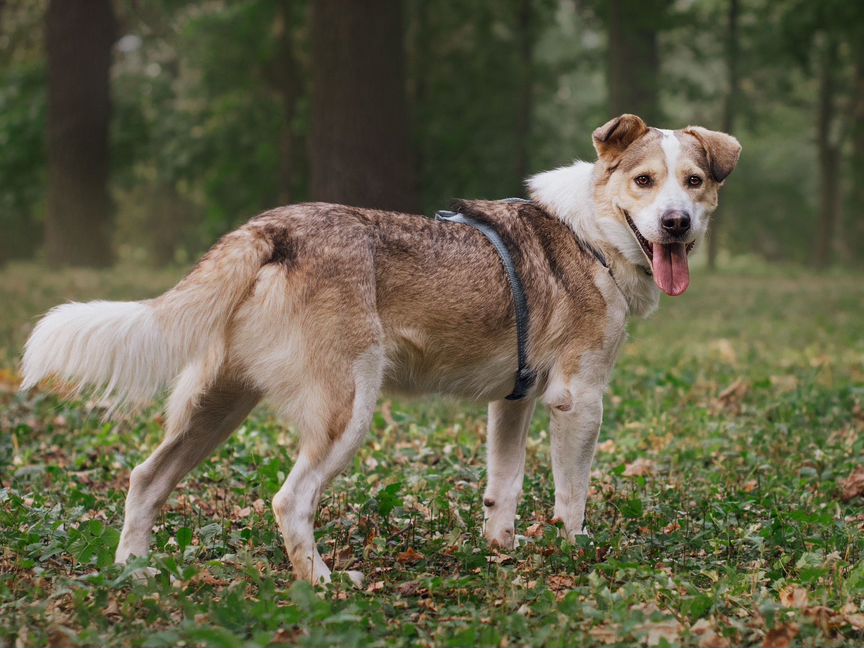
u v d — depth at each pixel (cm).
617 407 814
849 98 3453
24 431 721
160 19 3020
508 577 443
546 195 516
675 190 490
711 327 1407
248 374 453
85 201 2366
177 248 3931
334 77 1494
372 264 456
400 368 476
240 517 541
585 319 500
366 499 552
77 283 1817
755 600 416
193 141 2819
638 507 523
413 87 2714
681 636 376
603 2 2681
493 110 2716
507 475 522
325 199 1509
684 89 2747
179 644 363
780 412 775
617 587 433
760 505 554
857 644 379
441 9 2681
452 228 487
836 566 445
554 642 366
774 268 3616
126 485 606
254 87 2733
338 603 397
